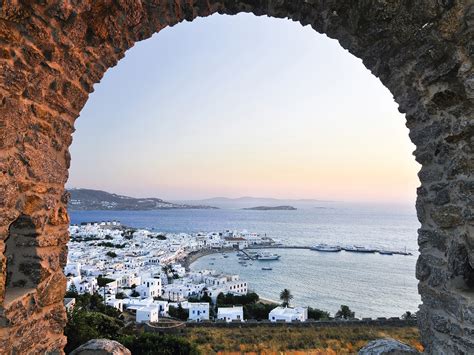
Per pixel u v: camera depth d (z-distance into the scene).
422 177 3.64
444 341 3.14
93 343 3.74
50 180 3.09
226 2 3.89
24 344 2.73
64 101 3.19
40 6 2.50
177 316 34.78
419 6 2.96
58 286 3.29
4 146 2.48
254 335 20.47
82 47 3.10
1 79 2.40
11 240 2.96
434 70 3.15
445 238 3.21
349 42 3.89
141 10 3.33
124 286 53.44
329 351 17.23
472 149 2.87
